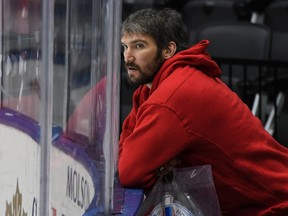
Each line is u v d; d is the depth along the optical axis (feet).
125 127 23.31
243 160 21.79
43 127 13.76
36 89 14.35
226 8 64.54
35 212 14.40
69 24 15.39
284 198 22.29
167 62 21.70
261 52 54.24
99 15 17.13
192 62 21.74
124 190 20.47
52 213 15.01
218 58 44.21
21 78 15.12
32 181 14.56
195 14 64.85
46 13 13.60
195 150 21.35
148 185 20.63
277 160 22.41
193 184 20.36
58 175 15.26
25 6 14.73
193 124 20.98
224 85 22.35
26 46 14.82
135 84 22.39
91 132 17.35
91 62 16.92
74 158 16.21
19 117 15.23
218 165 21.62
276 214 22.12
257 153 21.98
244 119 21.89
